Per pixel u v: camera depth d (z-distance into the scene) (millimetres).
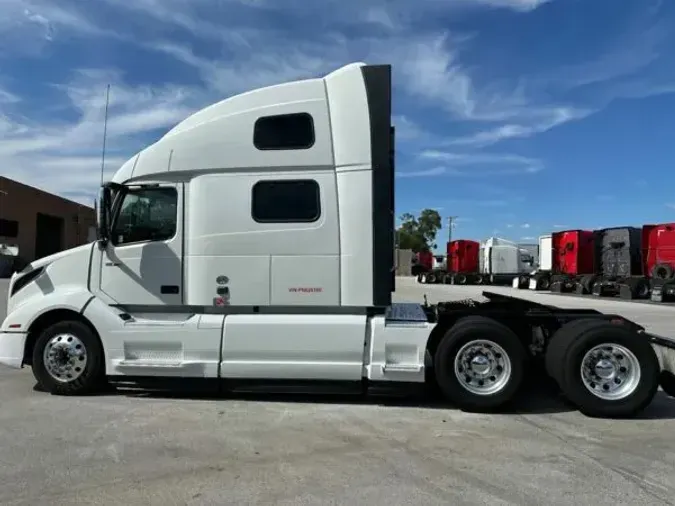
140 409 6688
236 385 7062
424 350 6797
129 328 7125
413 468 4836
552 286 33656
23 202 51844
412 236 112688
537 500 4188
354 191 6965
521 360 6641
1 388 7730
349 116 7012
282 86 7211
